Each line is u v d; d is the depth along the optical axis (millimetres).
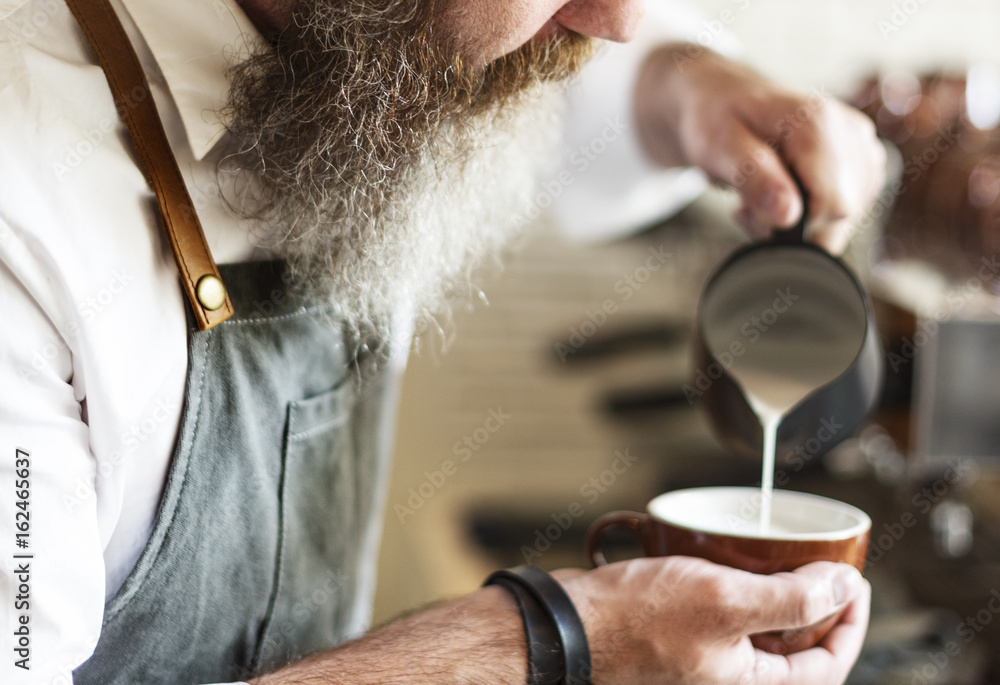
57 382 563
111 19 612
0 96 557
